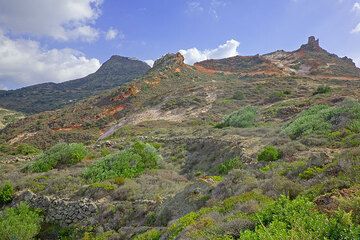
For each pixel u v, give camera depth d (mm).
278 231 6156
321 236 5867
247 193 9875
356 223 6066
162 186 17438
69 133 58938
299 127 22812
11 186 19672
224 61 125188
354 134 17953
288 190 9445
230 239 7086
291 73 96688
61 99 160000
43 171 24453
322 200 7465
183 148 29156
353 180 8352
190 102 61219
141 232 12656
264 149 18672
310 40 133875
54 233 16078
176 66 96688
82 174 21375
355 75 93812
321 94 43719
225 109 54125
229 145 24031
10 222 15320
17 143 56750
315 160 11594
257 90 63844
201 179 13812
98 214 15609
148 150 23938
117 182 18500
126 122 60094
